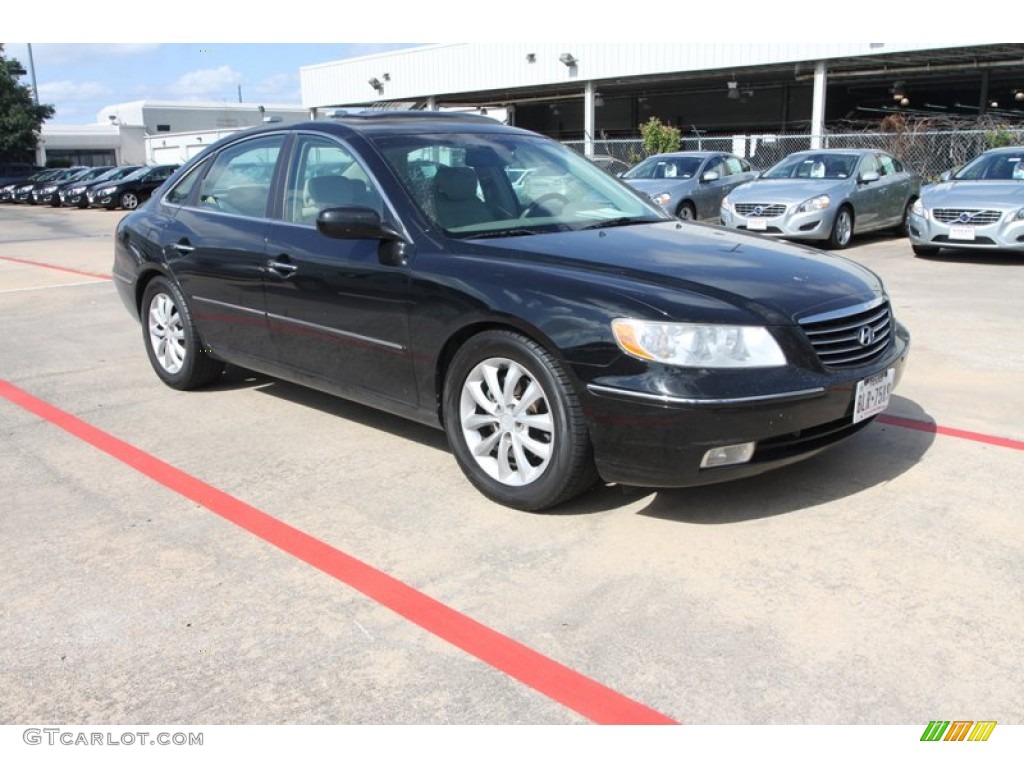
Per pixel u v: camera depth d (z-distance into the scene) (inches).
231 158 198.4
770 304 129.0
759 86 1278.3
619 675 100.0
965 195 420.2
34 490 155.9
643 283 131.2
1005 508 139.4
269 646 107.1
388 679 100.3
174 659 104.9
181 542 134.7
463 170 167.5
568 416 131.3
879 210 513.0
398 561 127.5
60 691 99.6
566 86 1091.9
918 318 284.7
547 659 103.3
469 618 112.2
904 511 139.0
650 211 182.1
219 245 189.3
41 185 1315.2
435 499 148.9
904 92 1396.4
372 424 188.7
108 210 1143.6
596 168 195.0
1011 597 113.7
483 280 139.2
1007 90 1371.8
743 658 102.3
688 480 126.3
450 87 1160.2
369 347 159.8
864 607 112.2
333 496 151.0
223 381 225.9
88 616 114.3
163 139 1723.7
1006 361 228.7
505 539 133.6
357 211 149.8
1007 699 94.3
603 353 126.0
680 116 1513.3
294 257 170.2
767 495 146.1
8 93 1798.7
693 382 121.7
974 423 180.1
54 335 291.3
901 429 176.6
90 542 135.2
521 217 163.2
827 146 840.9
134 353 262.1
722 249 152.3
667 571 122.6
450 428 149.5
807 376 127.0
